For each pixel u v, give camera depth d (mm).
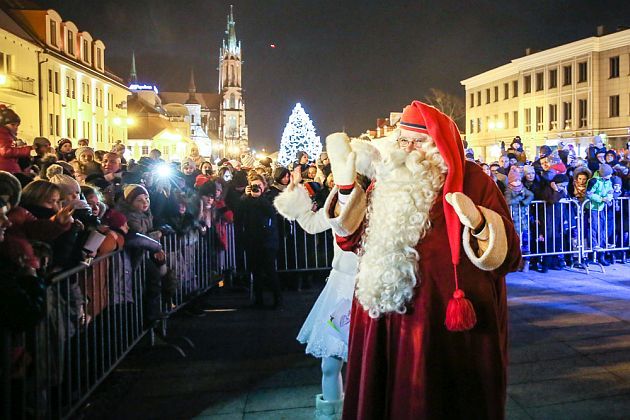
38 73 31609
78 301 3867
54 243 3824
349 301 3367
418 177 2299
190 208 6805
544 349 4984
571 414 3721
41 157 7512
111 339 4523
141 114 54781
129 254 4891
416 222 2256
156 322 5316
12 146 5656
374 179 2596
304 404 4027
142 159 8461
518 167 8602
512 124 42875
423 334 2211
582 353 4863
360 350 2434
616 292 6949
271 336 5715
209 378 4594
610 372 4422
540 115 39812
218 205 7926
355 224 2453
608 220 8664
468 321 2109
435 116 2359
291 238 8031
